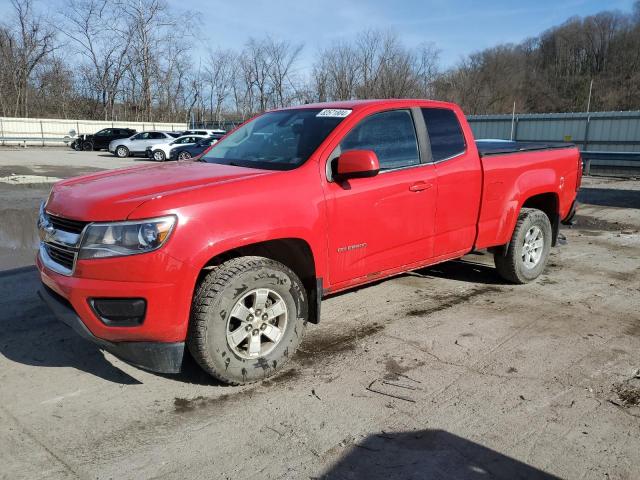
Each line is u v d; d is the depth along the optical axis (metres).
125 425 3.01
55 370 3.64
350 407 3.20
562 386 3.46
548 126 23.27
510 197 5.16
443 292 5.36
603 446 2.83
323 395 3.34
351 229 3.87
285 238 3.52
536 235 5.57
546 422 3.05
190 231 3.04
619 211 10.73
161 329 3.03
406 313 4.75
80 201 3.19
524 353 3.94
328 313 4.75
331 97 41.53
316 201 3.62
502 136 24.61
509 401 3.27
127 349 3.10
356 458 2.73
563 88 67.19
